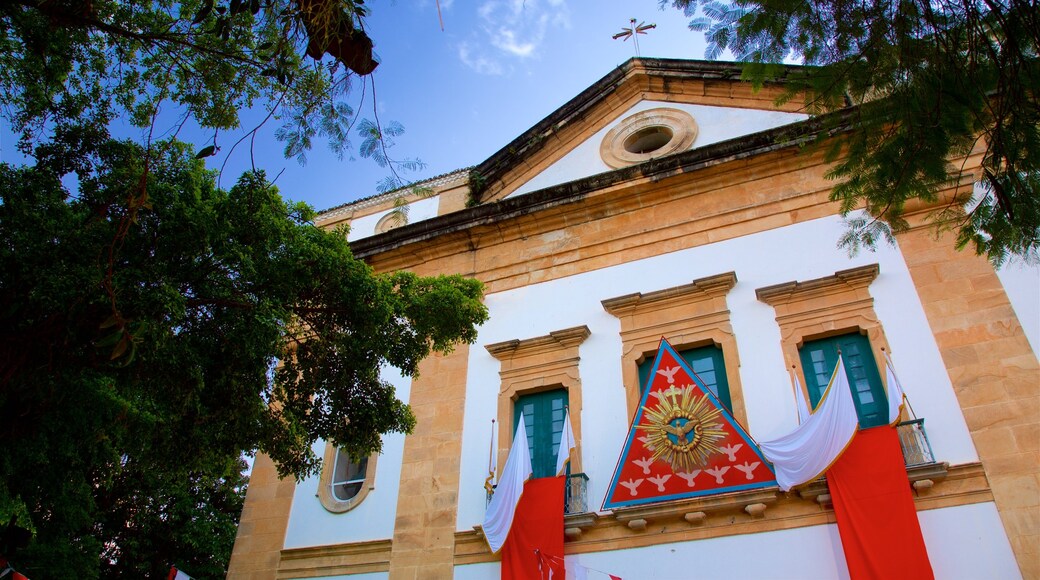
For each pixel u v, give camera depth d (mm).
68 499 16438
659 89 19312
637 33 20625
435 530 14172
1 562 9375
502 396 15352
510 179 20031
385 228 20984
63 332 8297
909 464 11234
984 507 10625
